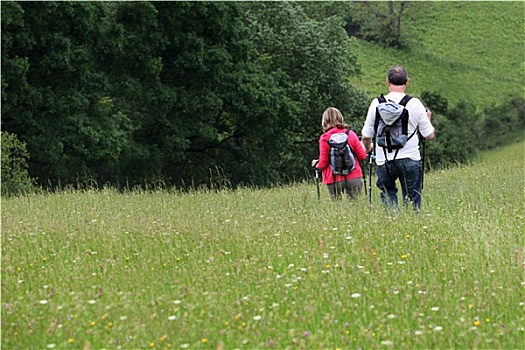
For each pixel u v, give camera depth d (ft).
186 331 22.49
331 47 179.83
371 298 25.41
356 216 39.11
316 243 34.24
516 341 21.01
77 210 50.70
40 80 129.39
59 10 126.11
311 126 183.01
